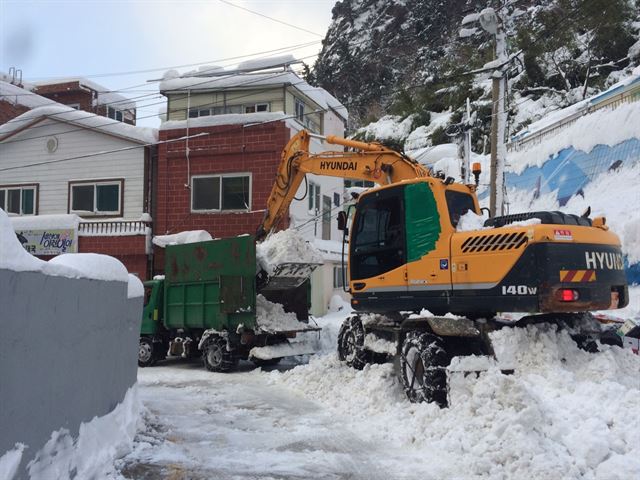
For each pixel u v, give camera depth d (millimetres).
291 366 13062
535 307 6770
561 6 34625
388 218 8805
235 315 12117
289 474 5535
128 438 6156
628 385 6305
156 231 20953
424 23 66625
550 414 5512
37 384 4105
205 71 23359
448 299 7684
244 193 20156
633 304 11406
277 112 21109
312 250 12742
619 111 16250
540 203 18703
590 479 4699
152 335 13703
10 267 3676
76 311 4910
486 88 37156
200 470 5621
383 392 8125
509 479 4980
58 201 22547
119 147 21938
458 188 8344
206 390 10141
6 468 3600
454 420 6223
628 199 14117
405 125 41719
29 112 22797
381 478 5402
